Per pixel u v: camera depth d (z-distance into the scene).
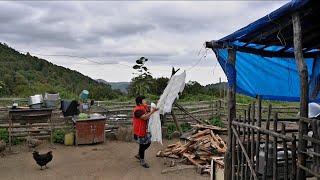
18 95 23.53
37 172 9.55
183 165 10.16
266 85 8.62
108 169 9.87
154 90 23.50
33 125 13.27
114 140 14.13
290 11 5.14
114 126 14.60
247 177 6.34
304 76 4.95
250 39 6.76
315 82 8.79
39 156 9.79
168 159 11.04
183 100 21.44
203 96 23.91
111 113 14.98
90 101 15.40
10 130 12.16
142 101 10.20
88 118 13.27
